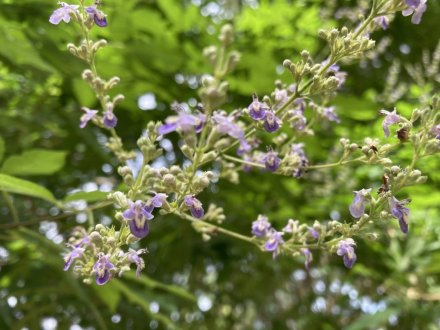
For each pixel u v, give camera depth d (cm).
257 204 34
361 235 15
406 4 14
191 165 13
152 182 14
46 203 35
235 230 35
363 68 39
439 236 35
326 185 35
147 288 35
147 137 15
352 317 46
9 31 28
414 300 37
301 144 18
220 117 12
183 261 38
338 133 33
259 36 35
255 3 42
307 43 35
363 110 30
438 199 31
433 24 41
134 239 13
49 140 36
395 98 35
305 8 38
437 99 15
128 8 30
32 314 32
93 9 16
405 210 14
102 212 33
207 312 47
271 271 42
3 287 32
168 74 32
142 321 36
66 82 33
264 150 28
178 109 13
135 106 33
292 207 34
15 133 34
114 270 13
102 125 17
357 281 43
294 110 16
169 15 33
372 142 16
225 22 35
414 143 15
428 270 36
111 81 16
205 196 34
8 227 23
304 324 46
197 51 32
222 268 40
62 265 24
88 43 16
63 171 36
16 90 34
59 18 16
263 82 30
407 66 36
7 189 20
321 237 16
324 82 15
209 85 11
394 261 36
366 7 28
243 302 45
